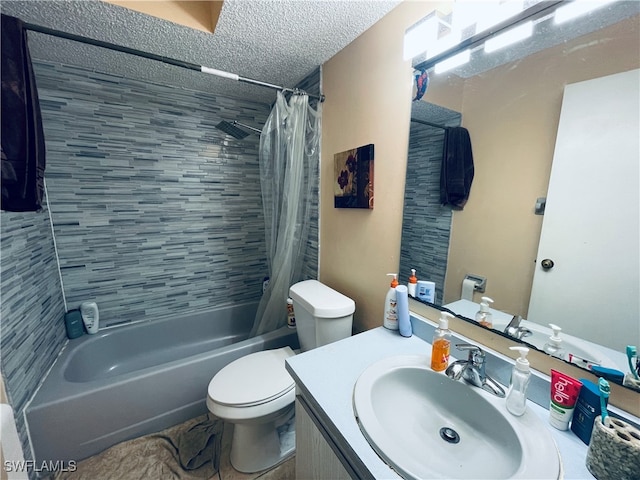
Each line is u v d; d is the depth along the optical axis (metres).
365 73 1.29
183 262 2.11
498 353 0.86
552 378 0.66
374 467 0.58
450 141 0.96
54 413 1.21
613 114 0.61
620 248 0.61
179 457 1.35
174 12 1.18
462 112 0.92
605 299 0.64
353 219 1.46
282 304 1.86
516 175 0.79
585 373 0.68
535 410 0.72
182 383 1.51
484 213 0.88
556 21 0.68
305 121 1.63
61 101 1.59
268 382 1.30
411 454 0.69
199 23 1.24
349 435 0.66
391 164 1.20
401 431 0.76
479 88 0.87
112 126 1.74
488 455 0.68
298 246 1.82
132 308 1.97
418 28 0.94
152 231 1.96
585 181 0.66
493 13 0.78
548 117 0.71
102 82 1.68
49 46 1.38
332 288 1.69
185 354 2.10
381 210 1.28
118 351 1.89
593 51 0.63
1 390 1.02
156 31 1.25
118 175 1.80
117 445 1.37
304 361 0.95
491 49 0.82
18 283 1.20
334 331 1.35
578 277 0.68
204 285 2.23
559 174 0.70
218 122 2.09
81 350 1.66
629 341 0.61
